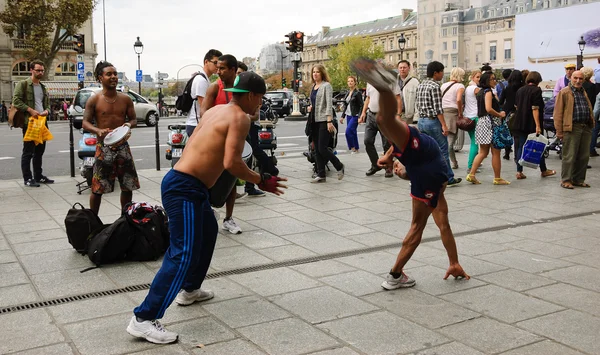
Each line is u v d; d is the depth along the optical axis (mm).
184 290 4184
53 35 55781
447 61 98625
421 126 8852
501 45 90562
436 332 3662
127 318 3947
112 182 6004
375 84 3811
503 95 11672
